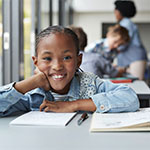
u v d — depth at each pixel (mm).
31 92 1029
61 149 615
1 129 782
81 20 7223
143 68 4582
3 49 2072
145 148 623
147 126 773
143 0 6281
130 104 957
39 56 979
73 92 1043
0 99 942
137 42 4523
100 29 7211
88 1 6371
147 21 7086
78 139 688
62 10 5031
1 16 2027
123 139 687
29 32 2670
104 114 921
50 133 740
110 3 6359
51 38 949
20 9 2266
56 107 972
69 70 964
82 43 2273
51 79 983
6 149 617
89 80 1080
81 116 902
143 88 1846
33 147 629
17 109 1019
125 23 4457
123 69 2807
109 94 987
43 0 3328
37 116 909
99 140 679
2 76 2080
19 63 2227
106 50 3541
